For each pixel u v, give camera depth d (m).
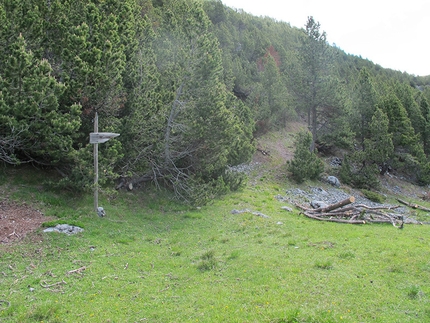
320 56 36.75
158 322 7.80
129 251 12.70
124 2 18.97
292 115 50.03
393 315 7.60
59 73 15.98
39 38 15.84
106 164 15.80
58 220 13.52
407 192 38.44
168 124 18.73
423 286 9.07
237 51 59.31
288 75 40.25
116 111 17.75
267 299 8.52
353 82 59.22
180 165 21.28
